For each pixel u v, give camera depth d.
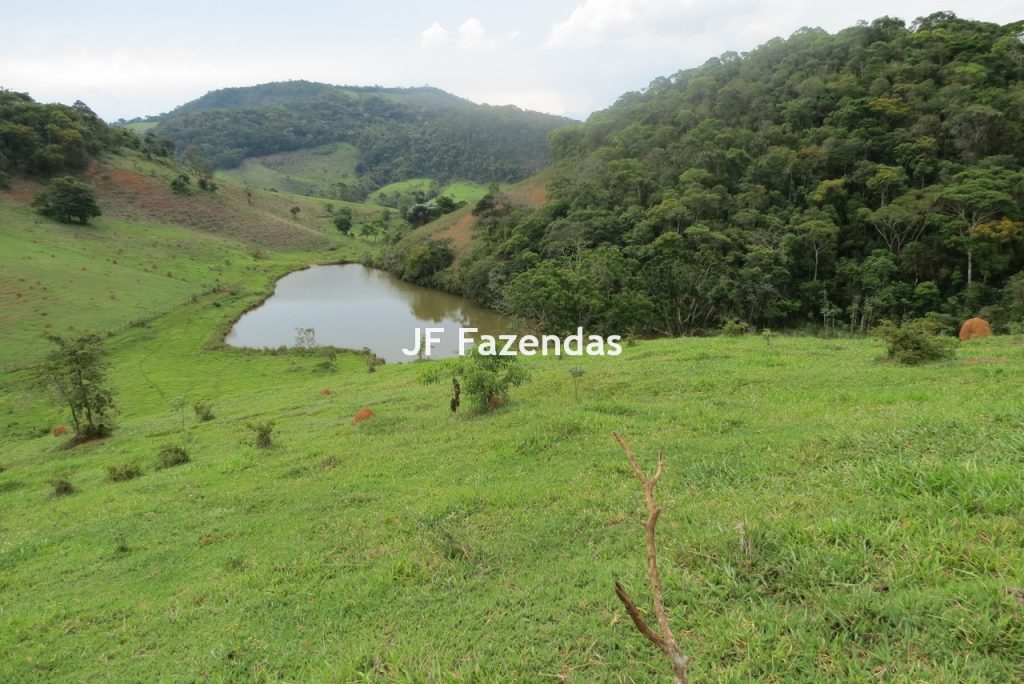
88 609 6.71
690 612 4.02
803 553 4.28
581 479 8.06
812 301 44.03
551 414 12.30
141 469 15.65
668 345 24.12
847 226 48.09
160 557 8.18
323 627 5.23
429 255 77.12
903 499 5.05
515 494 7.77
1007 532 4.17
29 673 5.47
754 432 9.07
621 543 5.66
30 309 48.75
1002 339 17.47
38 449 22.75
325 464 11.98
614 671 3.62
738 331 38.00
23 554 9.26
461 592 5.36
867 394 10.95
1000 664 2.93
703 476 7.24
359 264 96.12
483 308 63.72
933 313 35.06
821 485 5.98
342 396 24.47
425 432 13.23
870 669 3.12
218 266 79.31
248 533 8.56
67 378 21.88
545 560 5.68
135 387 34.97
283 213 118.00
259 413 22.92
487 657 4.09
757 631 3.62
